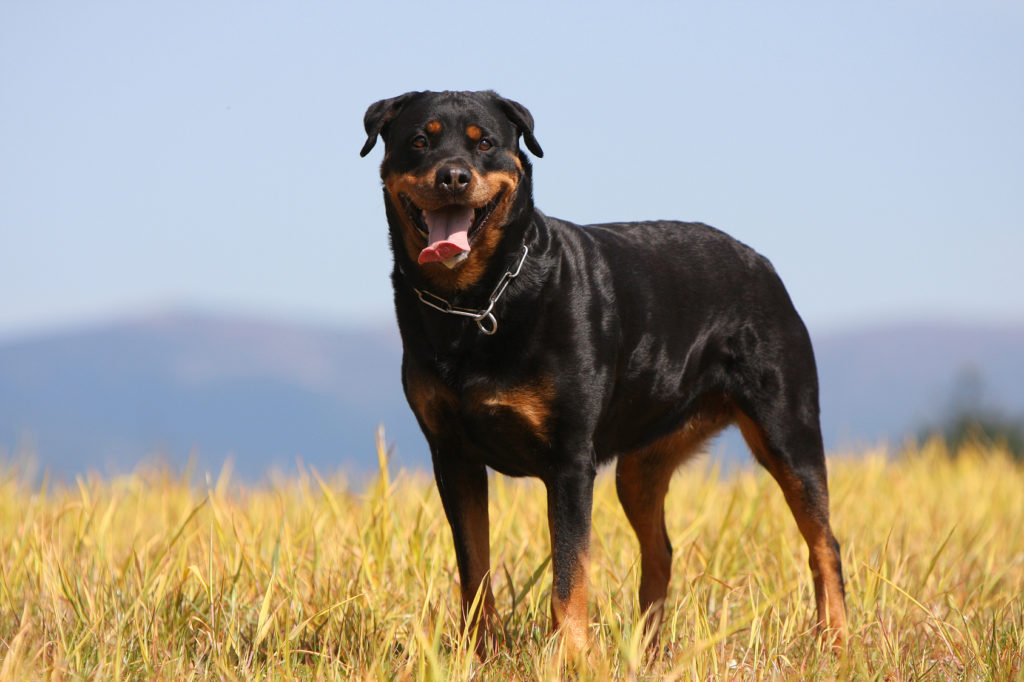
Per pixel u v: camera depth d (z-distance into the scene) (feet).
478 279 20.89
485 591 21.90
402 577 25.21
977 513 36.58
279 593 23.86
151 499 35.65
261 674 19.49
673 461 25.94
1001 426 91.40
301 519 29.58
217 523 26.11
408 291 21.71
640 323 23.26
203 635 22.04
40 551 25.25
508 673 19.88
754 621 20.68
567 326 21.33
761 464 25.90
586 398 21.48
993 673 19.11
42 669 19.43
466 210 21.01
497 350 21.01
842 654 20.04
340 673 19.85
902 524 33.68
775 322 25.82
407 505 30.68
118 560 28.30
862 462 45.16
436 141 21.62
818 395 26.25
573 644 20.13
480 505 22.40
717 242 26.00
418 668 18.63
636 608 23.57
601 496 31.37
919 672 20.30
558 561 21.12
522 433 21.35
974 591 25.89
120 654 19.58
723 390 25.61
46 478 30.89
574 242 22.50
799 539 30.17
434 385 21.54
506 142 21.86
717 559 27.32
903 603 25.22
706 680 19.62
